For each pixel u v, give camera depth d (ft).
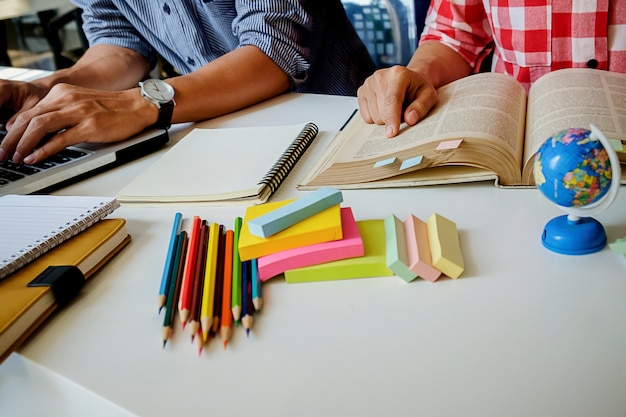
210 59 3.79
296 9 3.28
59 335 1.38
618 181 1.38
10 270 1.48
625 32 2.78
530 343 1.19
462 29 3.30
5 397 1.43
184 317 1.35
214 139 2.54
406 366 1.16
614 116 1.84
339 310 1.36
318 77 3.98
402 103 2.26
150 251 1.73
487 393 1.08
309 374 1.17
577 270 1.41
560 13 2.86
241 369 1.21
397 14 4.83
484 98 2.21
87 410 1.24
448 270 1.41
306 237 1.49
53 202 1.88
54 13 7.42
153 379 1.20
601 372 1.10
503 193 1.84
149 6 3.77
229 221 1.86
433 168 1.96
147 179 2.19
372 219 1.73
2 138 2.77
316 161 2.24
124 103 2.65
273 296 1.44
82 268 1.56
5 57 8.04
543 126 1.90
